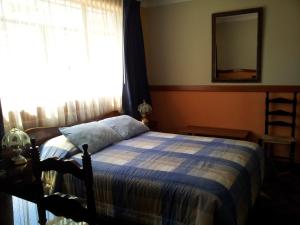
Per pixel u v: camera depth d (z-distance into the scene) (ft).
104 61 11.77
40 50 9.16
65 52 10.02
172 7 14.10
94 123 9.67
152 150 8.52
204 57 13.75
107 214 6.93
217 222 5.51
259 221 8.05
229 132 12.87
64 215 4.66
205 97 13.98
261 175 8.53
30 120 9.09
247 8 12.43
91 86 11.18
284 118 12.35
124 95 12.88
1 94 8.18
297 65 11.88
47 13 9.31
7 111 8.34
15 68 8.50
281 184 10.47
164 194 6.15
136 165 7.25
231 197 5.93
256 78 12.69
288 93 12.12
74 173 4.62
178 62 14.46
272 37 12.16
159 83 15.19
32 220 4.36
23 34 8.65
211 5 13.19
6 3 8.18
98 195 7.02
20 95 8.70
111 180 6.83
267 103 12.19
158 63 15.01
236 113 13.35
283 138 11.60
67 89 10.18
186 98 14.48
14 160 7.30
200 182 6.11
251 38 12.54
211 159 7.48
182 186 6.07
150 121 13.73
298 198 9.39
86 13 10.78
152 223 6.29
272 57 12.30
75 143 8.43
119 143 9.42
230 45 13.04
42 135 9.05
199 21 13.57
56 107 9.79
